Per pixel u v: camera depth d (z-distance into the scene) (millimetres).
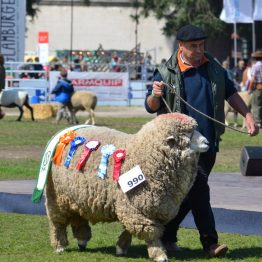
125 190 10359
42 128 35281
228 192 15742
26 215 14781
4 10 51375
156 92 11219
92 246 12055
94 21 94000
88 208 10844
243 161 18891
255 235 12867
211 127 11312
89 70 58750
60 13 93938
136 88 55938
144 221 10414
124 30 94000
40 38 60156
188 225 13609
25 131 33562
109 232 13203
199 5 82562
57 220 11391
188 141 10383
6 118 42312
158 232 10516
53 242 11523
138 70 61031
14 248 11820
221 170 20938
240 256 11289
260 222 12805
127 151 10586
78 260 10898
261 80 35156
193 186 11281
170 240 11688
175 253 11555
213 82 11352
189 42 11180
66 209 11211
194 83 11305
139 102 55500
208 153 11289
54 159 11141
